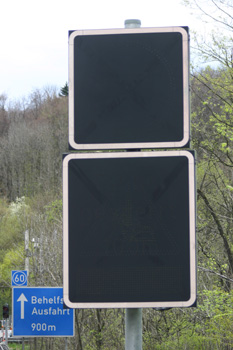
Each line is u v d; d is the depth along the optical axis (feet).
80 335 87.56
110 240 20.29
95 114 20.77
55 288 71.87
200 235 79.41
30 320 71.56
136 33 20.83
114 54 20.84
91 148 20.74
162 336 82.69
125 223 20.27
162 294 20.11
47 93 456.45
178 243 20.16
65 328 71.36
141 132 20.65
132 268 20.21
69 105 20.81
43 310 71.67
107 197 20.35
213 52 64.69
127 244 20.25
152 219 20.25
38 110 449.06
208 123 68.08
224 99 66.23
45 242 104.99
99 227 20.33
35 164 376.07
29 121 431.43
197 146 72.33
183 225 20.18
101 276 20.26
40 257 102.22
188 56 20.74
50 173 364.99
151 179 20.33
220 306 59.52
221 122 63.46
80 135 20.76
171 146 20.59
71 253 20.34
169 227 20.20
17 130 401.90
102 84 20.81
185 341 79.20
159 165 20.34
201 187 78.28
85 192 20.40
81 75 20.85
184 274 20.13
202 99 66.23
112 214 20.33
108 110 20.75
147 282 20.17
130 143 20.66
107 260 20.26
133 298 20.17
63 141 390.21
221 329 62.90
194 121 70.23
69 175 20.47
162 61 20.75
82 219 20.38
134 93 20.74
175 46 20.76
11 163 377.71
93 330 87.35
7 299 202.80
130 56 20.81
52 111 430.61
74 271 20.30
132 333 21.35
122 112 20.72
